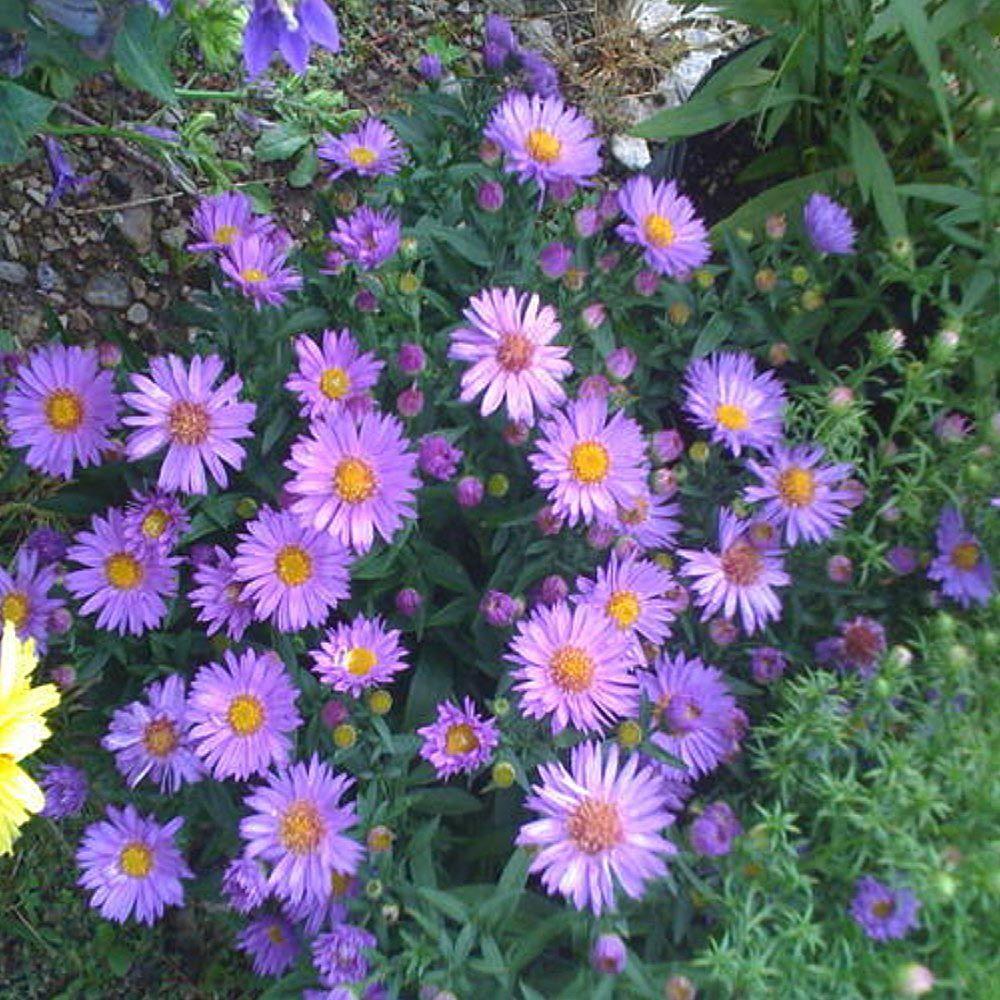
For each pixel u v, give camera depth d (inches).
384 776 12.8
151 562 13.3
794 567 14.1
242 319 13.9
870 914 11.0
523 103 14.0
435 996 11.3
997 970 11.0
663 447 13.6
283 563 12.7
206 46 15.2
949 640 12.4
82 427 13.4
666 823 11.5
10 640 10.5
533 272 14.3
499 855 13.2
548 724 12.8
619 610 12.9
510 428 12.9
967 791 11.5
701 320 15.1
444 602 14.4
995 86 15.3
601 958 10.9
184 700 12.9
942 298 14.7
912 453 14.1
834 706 12.3
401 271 14.0
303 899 12.3
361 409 12.9
